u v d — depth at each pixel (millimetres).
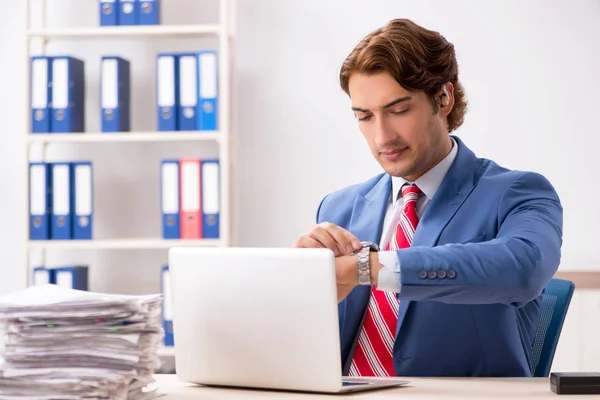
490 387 1411
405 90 1654
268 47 3541
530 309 1806
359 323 1770
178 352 1431
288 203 3529
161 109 3275
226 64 3250
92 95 3617
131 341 1213
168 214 3258
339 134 3510
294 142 3531
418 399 1281
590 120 3400
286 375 1333
